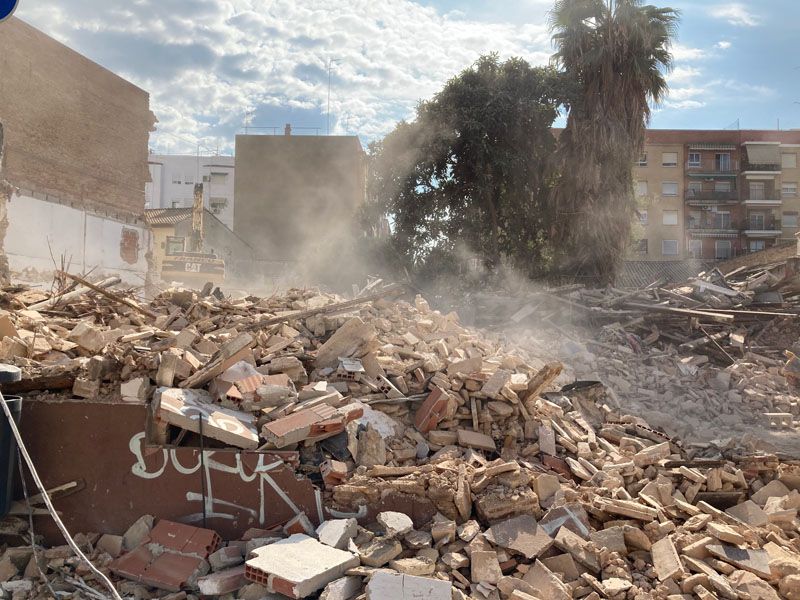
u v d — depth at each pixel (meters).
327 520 5.55
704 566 5.46
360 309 10.51
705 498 6.85
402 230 31.73
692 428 11.00
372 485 5.67
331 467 5.67
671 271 47.03
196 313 9.46
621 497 6.41
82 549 5.51
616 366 14.23
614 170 28.70
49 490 5.65
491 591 4.93
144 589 5.07
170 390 5.91
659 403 12.51
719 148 58.94
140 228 28.00
